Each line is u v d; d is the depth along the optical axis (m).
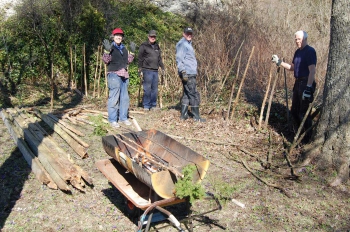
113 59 8.73
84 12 13.39
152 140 5.91
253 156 7.50
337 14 6.30
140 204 4.82
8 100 11.20
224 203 5.82
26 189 6.10
